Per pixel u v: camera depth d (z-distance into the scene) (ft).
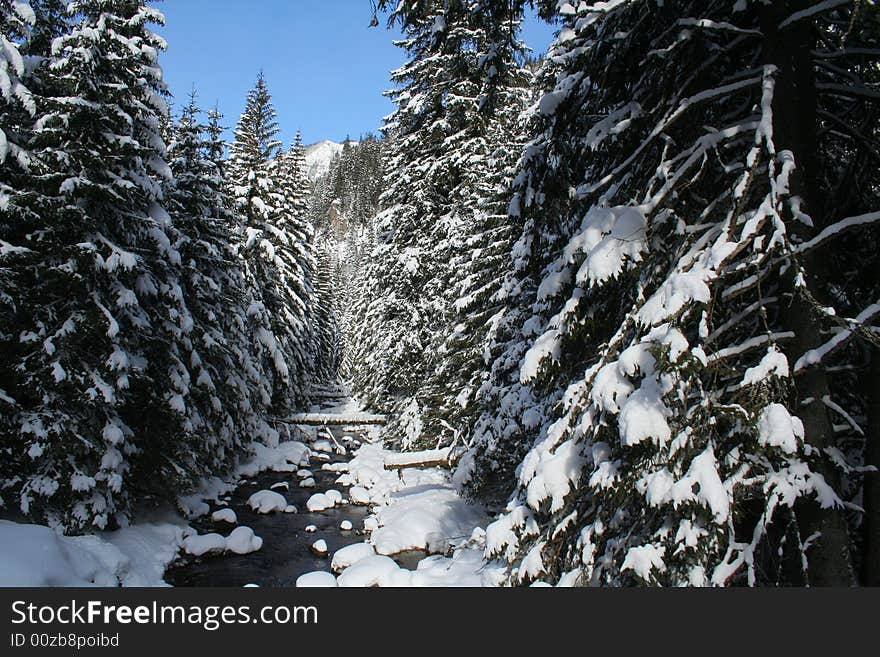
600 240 16.07
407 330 67.77
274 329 85.71
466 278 48.21
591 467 16.16
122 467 36.24
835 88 16.43
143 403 40.57
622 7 16.56
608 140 18.93
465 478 40.83
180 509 42.83
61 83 32.96
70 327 32.58
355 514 49.03
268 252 84.79
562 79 20.75
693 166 16.75
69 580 24.32
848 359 16.98
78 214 32.83
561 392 26.11
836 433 15.88
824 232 13.29
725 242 13.61
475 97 61.52
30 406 34.45
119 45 35.88
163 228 43.73
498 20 21.21
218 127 68.39
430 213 65.98
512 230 39.58
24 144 34.76
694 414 13.07
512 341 37.47
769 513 12.44
